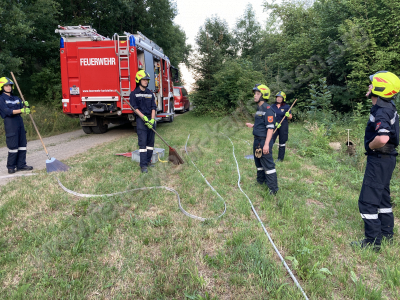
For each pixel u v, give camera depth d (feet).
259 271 7.54
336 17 36.96
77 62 28.53
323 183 15.56
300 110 40.78
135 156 19.19
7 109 16.30
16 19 37.04
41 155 22.39
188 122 45.03
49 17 46.78
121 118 33.14
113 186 14.12
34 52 51.39
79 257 8.26
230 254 8.58
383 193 9.49
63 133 36.06
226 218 11.02
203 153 22.11
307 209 11.91
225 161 19.79
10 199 12.00
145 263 8.15
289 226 10.39
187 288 7.06
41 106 46.06
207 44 54.70
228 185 15.01
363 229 10.45
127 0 59.36
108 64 28.32
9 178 15.84
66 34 28.19
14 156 16.90
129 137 30.45
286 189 14.43
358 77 32.30
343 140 26.86
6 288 7.01
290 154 22.94
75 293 6.89
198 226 10.21
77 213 11.03
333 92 34.91
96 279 7.45
